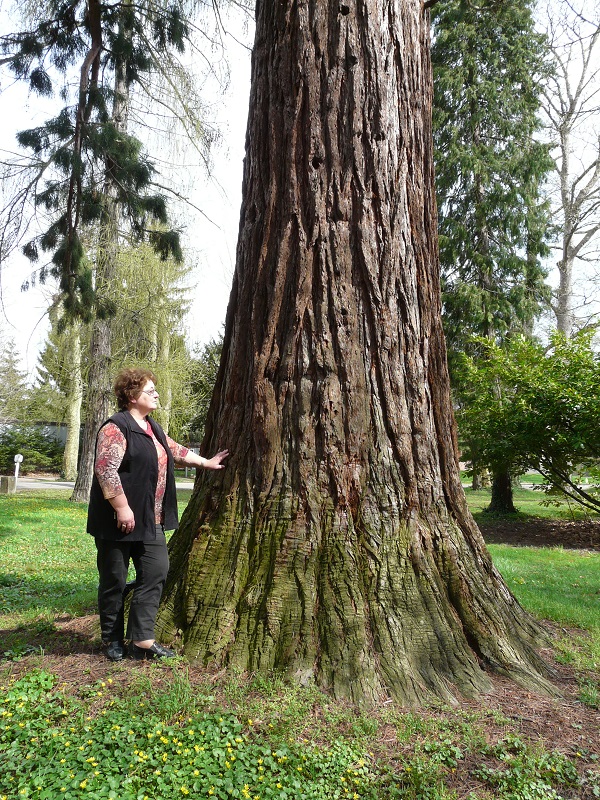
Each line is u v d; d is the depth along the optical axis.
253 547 3.93
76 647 4.18
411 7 4.54
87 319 13.09
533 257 19.59
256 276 4.25
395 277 4.20
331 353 4.03
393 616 3.72
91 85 11.27
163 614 4.02
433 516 4.12
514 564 9.02
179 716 3.14
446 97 19.50
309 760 2.87
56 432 42.09
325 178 4.14
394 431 4.08
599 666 4.23
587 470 11.90
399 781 2.82
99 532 3.81
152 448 3.89
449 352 18.48
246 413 4.19
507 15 18.56
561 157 24.22
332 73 4.18
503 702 3.54
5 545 10.06
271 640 3.64
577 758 3.05
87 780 2.64
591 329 12.33
